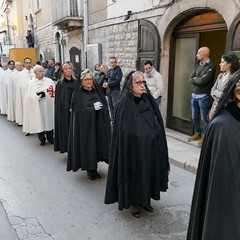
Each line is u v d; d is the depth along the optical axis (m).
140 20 6.97
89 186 4.11
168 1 6.07
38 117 5.87
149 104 3.19
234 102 1.71
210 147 1.78
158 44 6.47
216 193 1.71
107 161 4.28
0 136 6.82
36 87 5.89
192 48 6.09
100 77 7.64
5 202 3.65
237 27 4.54
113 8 8.25
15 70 7.97
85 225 3.15
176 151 5.29
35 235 2.98
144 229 3.07
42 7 16.38
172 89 6.72
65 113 4.97
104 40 9.05
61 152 5.12
